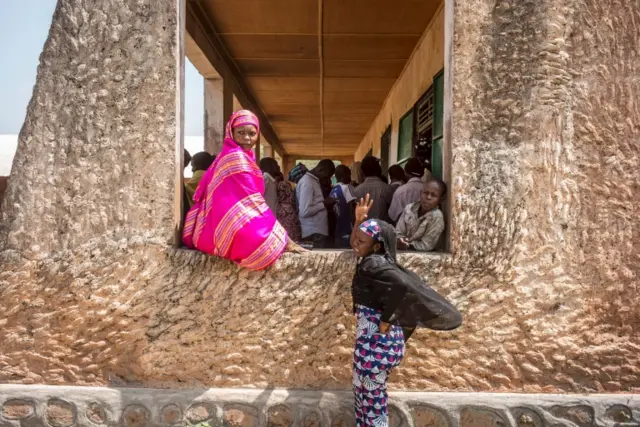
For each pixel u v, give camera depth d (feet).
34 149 12.66
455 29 12.33
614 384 12.27
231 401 12.37
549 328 12.23
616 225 12.31
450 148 12.58
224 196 12.03
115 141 12.58
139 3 12.54
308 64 30.25
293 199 18.61
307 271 12.43
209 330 12.46
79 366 12.62
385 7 21.62
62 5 12.69
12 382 12.66
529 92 12.31
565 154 12.30
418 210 13.43
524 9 12.32
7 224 12.70
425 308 10.44
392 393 12.32
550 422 12.13
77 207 12.61
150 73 12.51
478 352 12.27
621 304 12.28
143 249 12.50
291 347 12.45
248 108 37.24
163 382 12.55
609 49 12.33
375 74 31.94
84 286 12.55
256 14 22.82
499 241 12.26
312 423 12.33
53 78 12.66
